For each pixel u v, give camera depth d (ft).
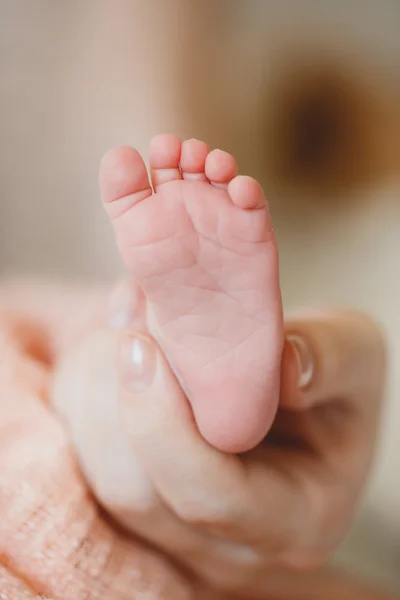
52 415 0.92
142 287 0.77
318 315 1.01
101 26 1.93
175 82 1.88
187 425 0.79
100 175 0.74
